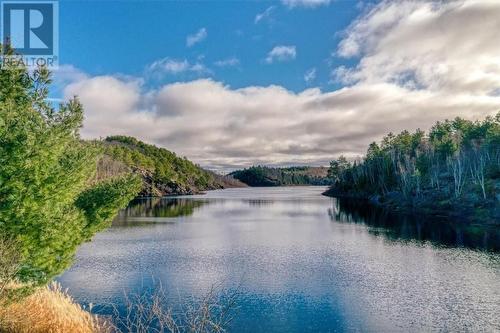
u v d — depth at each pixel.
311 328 21.91
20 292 12.23
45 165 11.12
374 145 175.62
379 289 29.30
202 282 30.45
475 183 90.00
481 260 39.09
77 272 32.75
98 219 14.46
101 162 99.88
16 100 12.20
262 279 31.61
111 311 22.81
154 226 66.00
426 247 46.16
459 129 156.62
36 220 11.04
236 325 21.98
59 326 14.84
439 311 24.89
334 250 44.25
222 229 62.50
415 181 108.62
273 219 78.31
